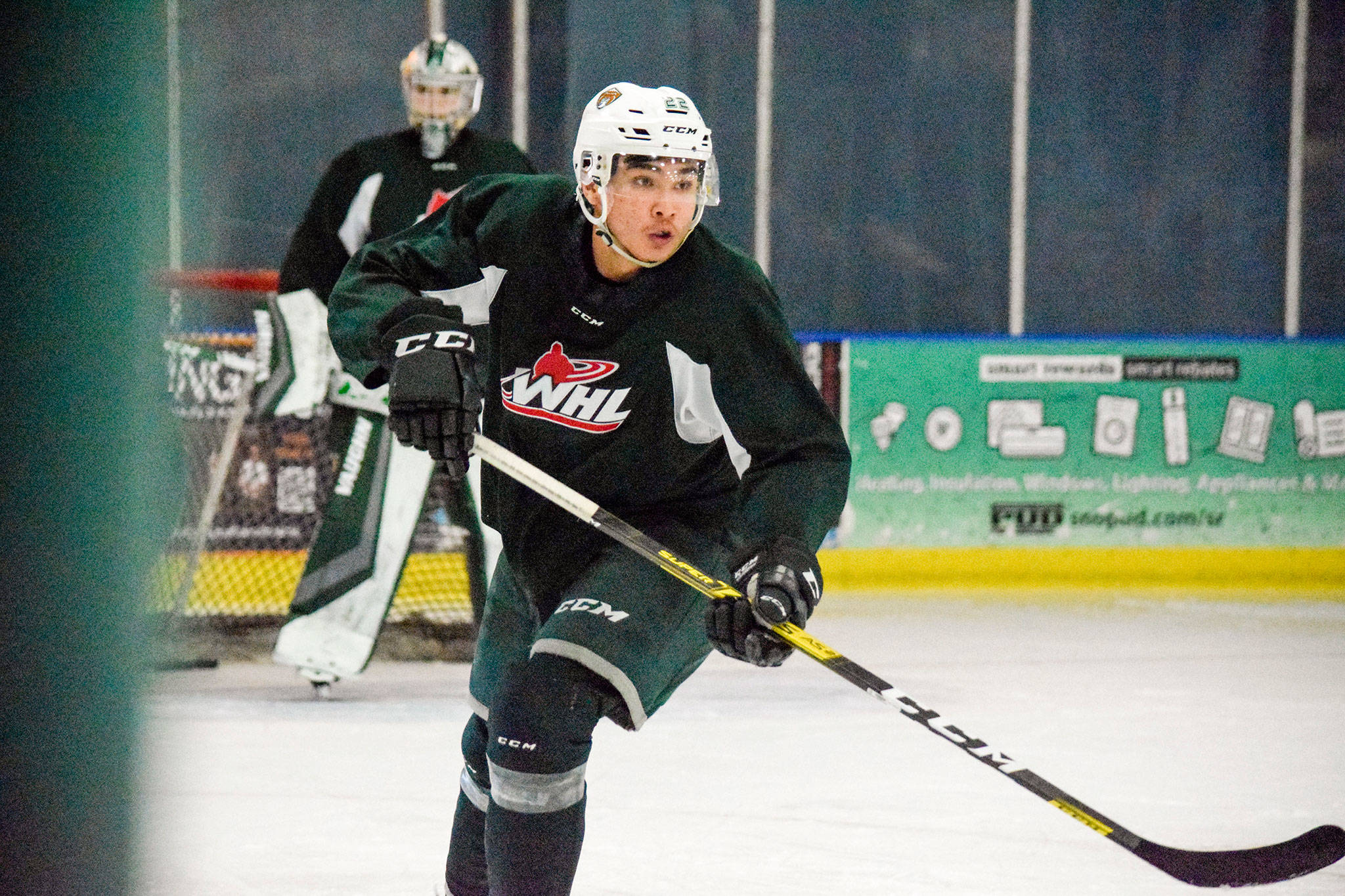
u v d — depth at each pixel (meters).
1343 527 28.38
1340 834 7.00
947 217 33.53
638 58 31.88
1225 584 27.98
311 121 31.39
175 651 17.91
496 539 17.47
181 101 30.53
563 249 7.52
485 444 7.66
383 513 17.22
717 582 7.22
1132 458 27.59
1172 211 34.19
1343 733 15.60
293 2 31.06
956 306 33.78
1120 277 34.19
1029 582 27.36
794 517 7.39
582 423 7.80
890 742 14.85
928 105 33.25
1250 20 33.97
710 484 8.18
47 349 2.96
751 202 32.78
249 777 13.02
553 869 7.29
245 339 19.03
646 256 7.29
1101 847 11.09
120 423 3.03
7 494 2.96
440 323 7.29
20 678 3.03
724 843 11.11
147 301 3.04
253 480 20.36
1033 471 27.27
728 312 7.52
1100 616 23.75
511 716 7.17
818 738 15.00
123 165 2.99
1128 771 13.74
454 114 17.36
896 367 26.64
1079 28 33.53
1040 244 33.91
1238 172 34.25
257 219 31.23
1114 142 33.88
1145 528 27.72
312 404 17.50
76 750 3.10
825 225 33.16
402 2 31.53
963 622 22.95
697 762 13.84
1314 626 23.19
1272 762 14.18
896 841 11.20
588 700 7.22
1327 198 34.44
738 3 32.22
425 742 14.73
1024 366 27.11
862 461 26.62
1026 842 11.20
